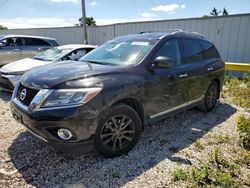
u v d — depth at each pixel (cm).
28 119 297
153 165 319
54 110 282
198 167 318
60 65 367
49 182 280
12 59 989
